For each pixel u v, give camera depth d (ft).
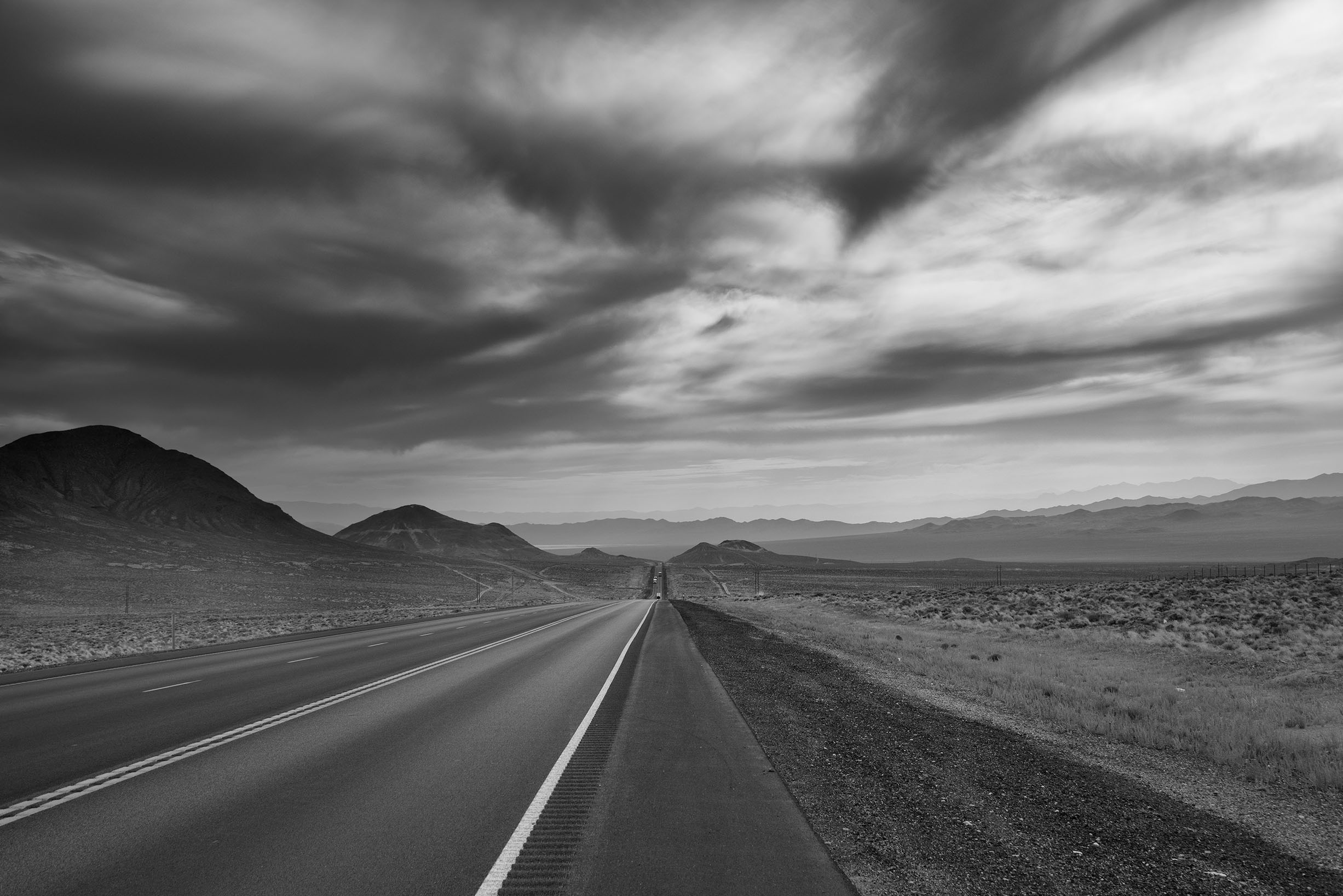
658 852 18.19
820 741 31.63
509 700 42.14
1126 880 17.26
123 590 268.00
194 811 21.16
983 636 98.22
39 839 18.80
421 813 21.04
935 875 17.13
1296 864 18.74
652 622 125.39
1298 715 39.65
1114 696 45.44
